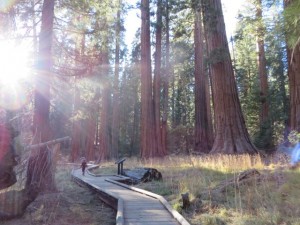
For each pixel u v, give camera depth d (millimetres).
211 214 6598
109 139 32125
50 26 9688
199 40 25922
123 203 7938
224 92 15305
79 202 9180
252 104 29516
